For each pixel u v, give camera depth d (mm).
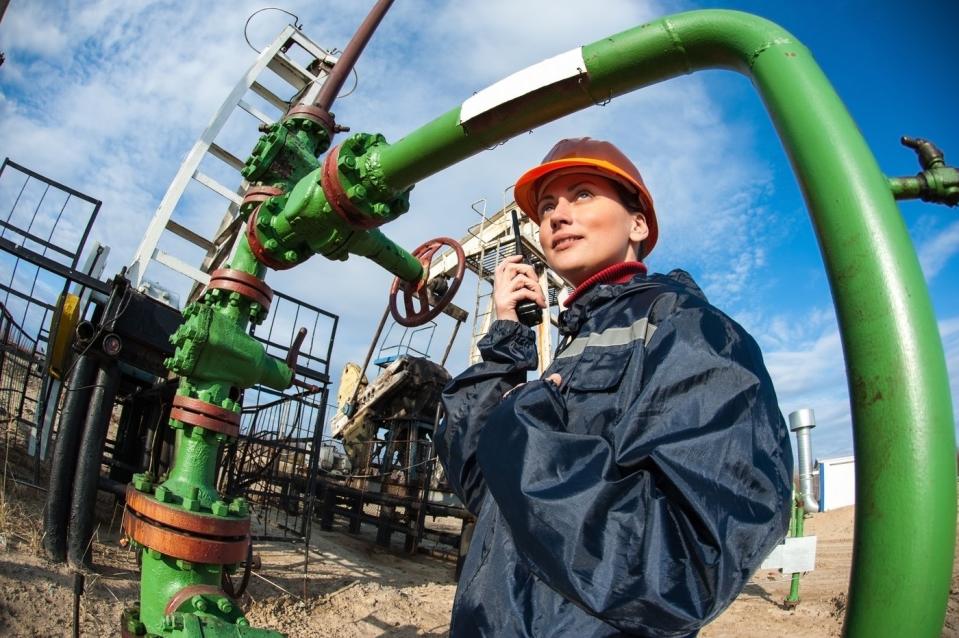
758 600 7285
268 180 3234
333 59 8805
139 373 6570
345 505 13516
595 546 878
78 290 6633
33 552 4844
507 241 10461
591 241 1486
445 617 6086
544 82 1325
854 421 719
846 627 697
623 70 1219
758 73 929
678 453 890
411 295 3543
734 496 857
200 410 2852
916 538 638
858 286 720
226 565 2779
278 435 8062
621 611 826
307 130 3387
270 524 8922
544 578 909
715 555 817
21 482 6062
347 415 12586
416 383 10805
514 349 1546
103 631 4246
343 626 5430
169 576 2508
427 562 10039
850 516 17078
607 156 1572
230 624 2332
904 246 722
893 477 658
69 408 5129
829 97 827
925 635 631
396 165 2162
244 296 3057
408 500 10297
